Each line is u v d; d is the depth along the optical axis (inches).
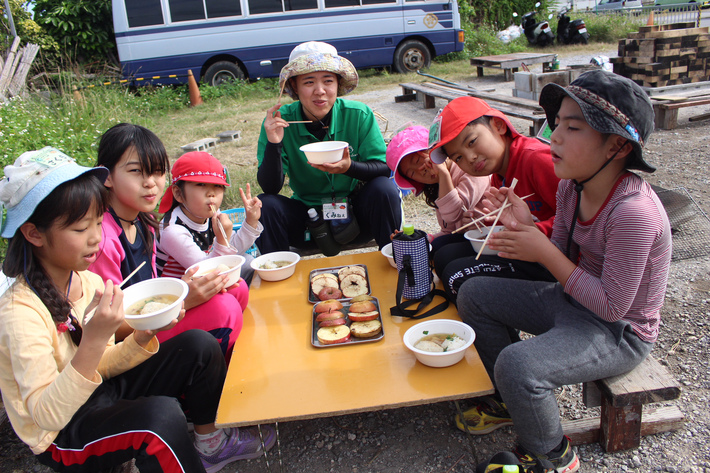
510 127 89.4
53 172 58.1
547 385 65.6
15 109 239.3
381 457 80.8
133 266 88.8
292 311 93.0
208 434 80.0
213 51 430.6
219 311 84.0
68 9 455.2
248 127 328.8
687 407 83.5
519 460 70.1
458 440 82.6
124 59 417.7
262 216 122.7
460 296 81.4
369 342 81.4
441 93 305.7
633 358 69.6
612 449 76.1
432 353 71.5
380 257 112.7
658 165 186.7
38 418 57.4
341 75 121.2
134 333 68.2
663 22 587.5
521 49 570.3
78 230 60.0
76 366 57.8
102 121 278.4
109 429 62.7
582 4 964.6
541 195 87.6
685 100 229.9
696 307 107.7
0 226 58.6
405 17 464.8
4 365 60.2
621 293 64.9
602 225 68.0
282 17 434.6
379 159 125.6
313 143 118.0
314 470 79.7
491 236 77.9
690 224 136.9
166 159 89.4
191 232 104.7
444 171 100.1
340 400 69.1
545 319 76.6
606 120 61.0
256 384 73.5
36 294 61.7
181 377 73.9
